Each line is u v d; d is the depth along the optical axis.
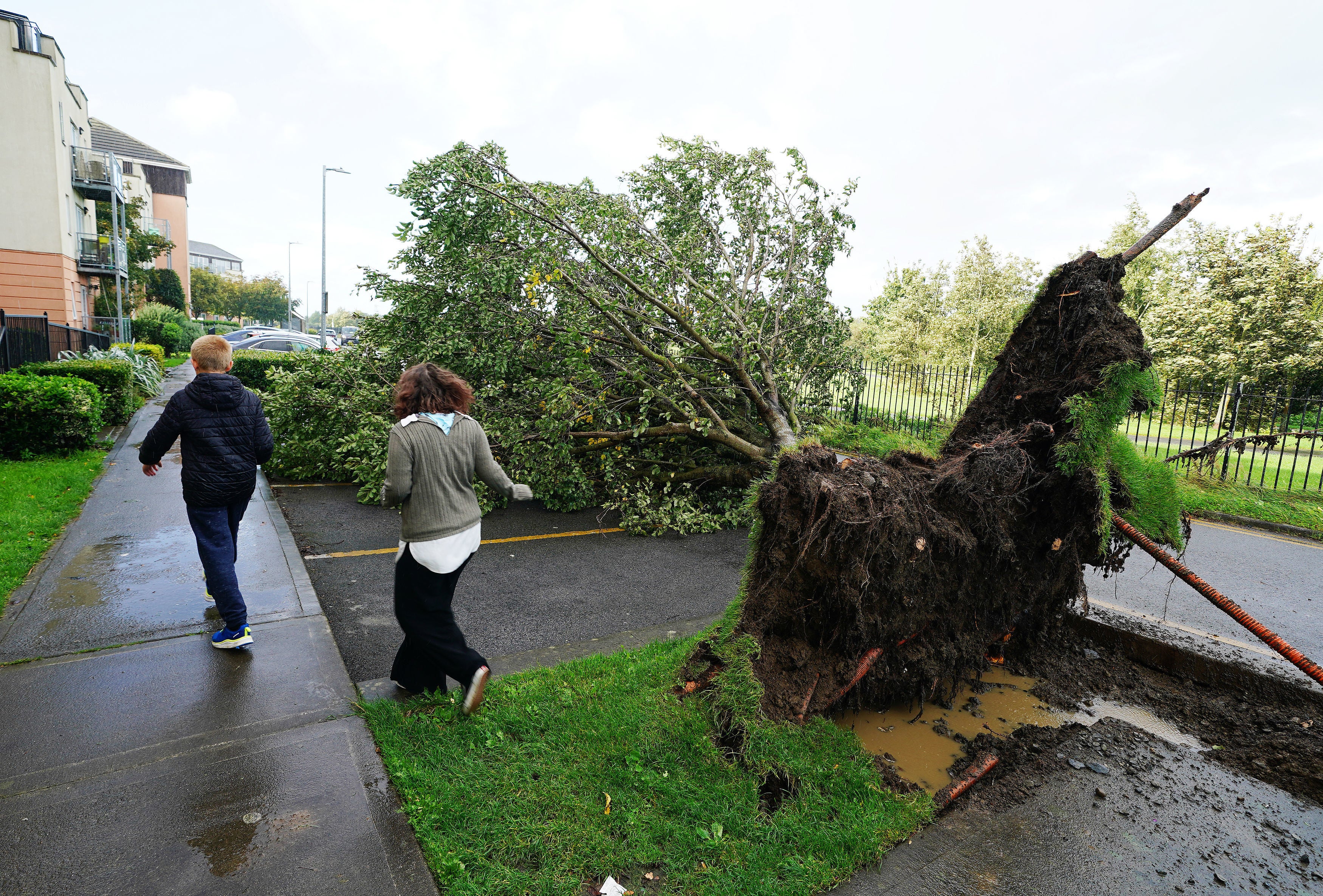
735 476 7.54
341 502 7.46
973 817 2.70
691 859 2.31
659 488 7.77
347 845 2.31
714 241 8.50
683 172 8.34
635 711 3.05
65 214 25.08
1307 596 5.67
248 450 3.62
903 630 3.30
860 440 11.64
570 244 7.09
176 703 3.14
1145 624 4.61
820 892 2.25
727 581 5.36
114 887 2.09
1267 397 11.67
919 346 23.81
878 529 3.01
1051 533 3.71
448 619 3.07
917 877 2.35
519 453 7.22
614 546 6.26
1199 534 8.07
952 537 3.27
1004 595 3.70
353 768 2.73
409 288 7.79
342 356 8.49
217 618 4.07
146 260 39.53
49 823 2.34
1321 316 18.11
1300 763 3.12
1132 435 16.77
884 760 3.03
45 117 23.47
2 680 3.27
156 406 13.91
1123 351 3.45
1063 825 2.67
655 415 8.06
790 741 2.87
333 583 4.89
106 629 3.85
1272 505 9.49
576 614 4.53
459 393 3.13
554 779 2.64
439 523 2.98
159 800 2.49
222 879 2.14
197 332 40.22
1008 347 4.09
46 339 14.20
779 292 8.26
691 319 7.58
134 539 5.45
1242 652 4.18
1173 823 2.70
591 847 2.31
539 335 7.57
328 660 3.62
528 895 2.11
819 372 9.05
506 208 6.83
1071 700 3.77
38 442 8.49
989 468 3.37
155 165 65.31
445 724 2.99
